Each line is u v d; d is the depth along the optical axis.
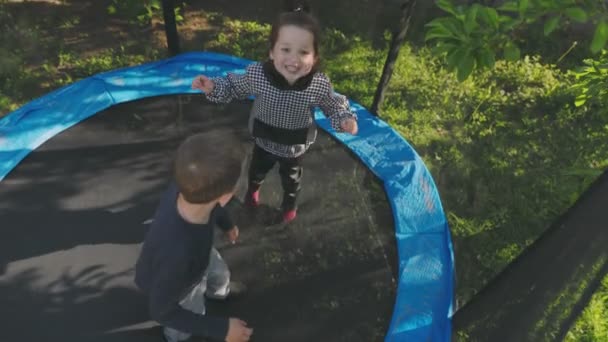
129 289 2.45
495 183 3.50
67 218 2.69
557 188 3.48
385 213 2.88
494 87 4.11
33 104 3.14
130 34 4.12
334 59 4.16
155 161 2.99
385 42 4.35
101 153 2.99
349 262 2.66
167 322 1.72
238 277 2.55
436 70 4.17
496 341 2.07
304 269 2.62
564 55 4.29
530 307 2.03
